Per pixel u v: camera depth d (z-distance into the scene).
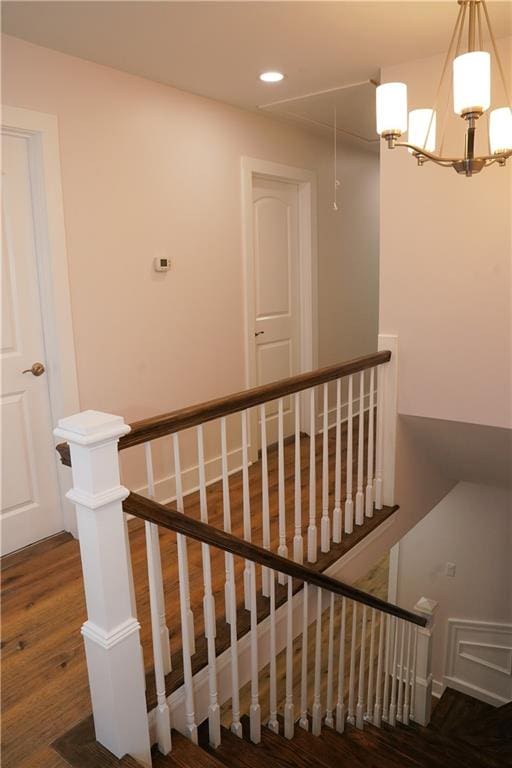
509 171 2.63
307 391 4.62
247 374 3.97
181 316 3.42
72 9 2.17
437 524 4.86
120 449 1.58
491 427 2.94
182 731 1.89
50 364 2.82
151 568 1.64
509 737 3.56
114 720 1.57
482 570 4.71
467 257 2.81
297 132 4.19
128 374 3.12
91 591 1.52
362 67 2.86
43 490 2.92
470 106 1.53
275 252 4.26
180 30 2.39
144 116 3.04
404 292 3.02
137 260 3.10
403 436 3.29
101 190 2.87
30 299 2.74
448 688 4.98
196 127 3.36
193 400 3.56
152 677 1.89
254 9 2.20
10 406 2.73
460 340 2.90
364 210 5.20
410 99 2.81
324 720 2.68
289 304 4.47
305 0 2.12
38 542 2.93
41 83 2.56
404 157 2.90
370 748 2.57
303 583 2.54
